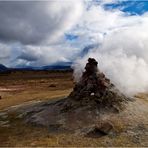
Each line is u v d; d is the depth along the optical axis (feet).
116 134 107.45
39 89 290.76
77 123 118.42
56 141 104.58
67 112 128.06
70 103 133.90
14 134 116.67
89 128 113.50
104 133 107.86
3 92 278.67
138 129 111.04
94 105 128.36
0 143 107.14
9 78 605.31
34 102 172.76
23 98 211.20
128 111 126.00
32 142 105.40
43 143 103.30
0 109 171.01
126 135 106.42
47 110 136.77
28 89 298.97
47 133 113.60
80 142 102.47
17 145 103.35
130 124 115.24
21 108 157.07
